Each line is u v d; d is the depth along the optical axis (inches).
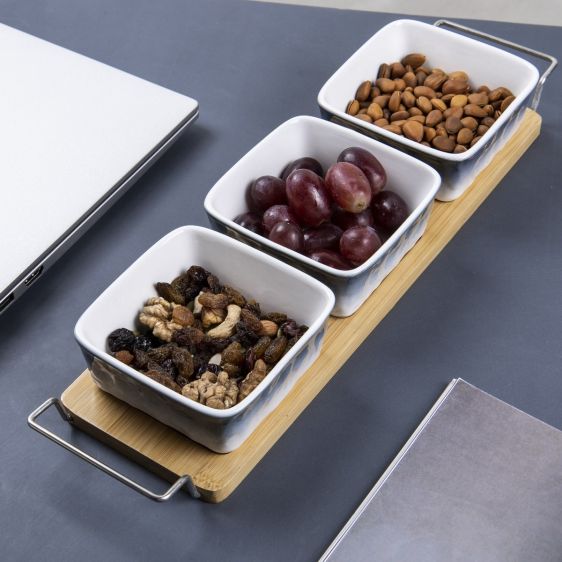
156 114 51.9
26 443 42.3
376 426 42.9
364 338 46.0
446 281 48.6
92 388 42.6
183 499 40.5
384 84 52.0
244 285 44.1
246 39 61.0
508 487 39.8
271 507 40.2
